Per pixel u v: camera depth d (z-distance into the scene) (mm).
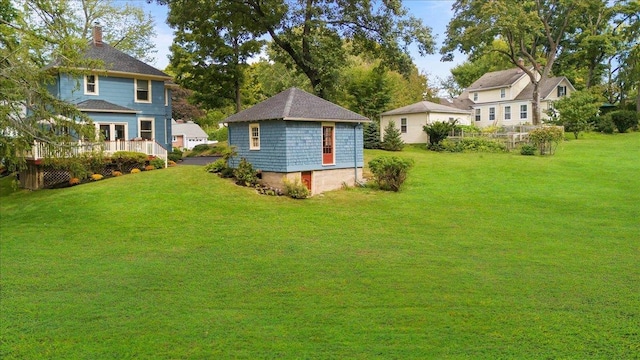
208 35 33312
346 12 28719
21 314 8148
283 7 27062
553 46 39750
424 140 36219
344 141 21656
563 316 7598
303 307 8234
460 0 37438
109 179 21891
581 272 9898
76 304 8602
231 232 14047
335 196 19438
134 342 6988
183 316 7938
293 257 11492
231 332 7266
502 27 35156
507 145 30609
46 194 19781
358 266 10648
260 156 20797
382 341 6855
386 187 20406
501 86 47438
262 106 21734
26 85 14859
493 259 11047
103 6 37031
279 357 6434
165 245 12812
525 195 18672
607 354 6320
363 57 32625
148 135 29828
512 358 6273
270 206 17359
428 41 28734
